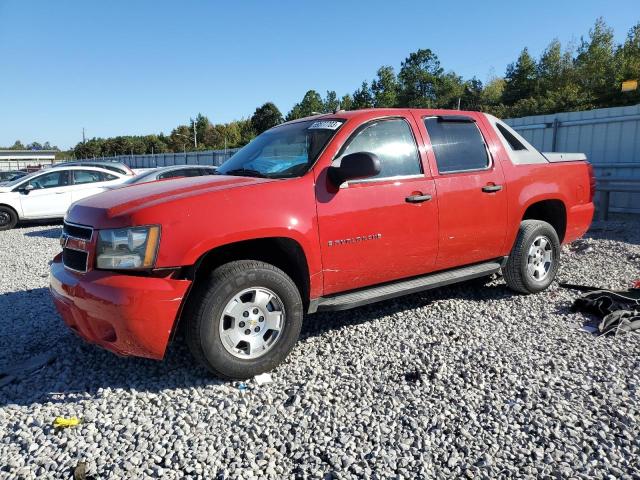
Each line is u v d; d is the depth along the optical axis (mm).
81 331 3330
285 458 2572
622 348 3711
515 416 2869
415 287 4129
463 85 71438
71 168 13078
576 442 2607
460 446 2611
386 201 3848
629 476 2344
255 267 3309
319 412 2982
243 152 4531
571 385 3186
